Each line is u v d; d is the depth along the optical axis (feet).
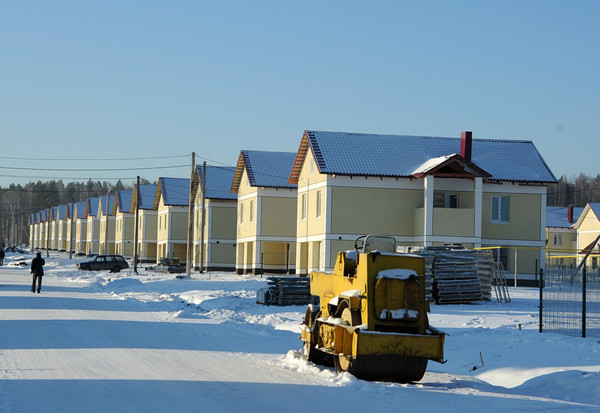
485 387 47.85
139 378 44.45
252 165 210.38
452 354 62.39
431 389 44.70
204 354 57.82
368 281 46.24
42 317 85.66
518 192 172.65
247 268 217.36
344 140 173.58
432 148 176.96
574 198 591.37
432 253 115.55
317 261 174.91
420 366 46.60
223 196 243.60
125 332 72.38
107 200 371.76
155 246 332.80
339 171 162.81
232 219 246.06
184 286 156.46
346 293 48.19
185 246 291.79
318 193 172.24
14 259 351.05
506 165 174.70
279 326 86.28
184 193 283.38
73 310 97.45
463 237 159.74
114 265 241.35
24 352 55.72
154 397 38.17
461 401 40.40
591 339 65.21
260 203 207.31
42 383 42.06
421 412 36.11
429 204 159.53
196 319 91.71
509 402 40.70
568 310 81.35
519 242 172.14
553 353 58.23
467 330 76.48
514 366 54.54
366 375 46.65
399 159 170.60
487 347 62.95
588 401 43.75
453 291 114.52
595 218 297.12
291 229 208.23
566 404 40.78
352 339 45.62
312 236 174.50
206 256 243.60
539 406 39.63
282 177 208.03
